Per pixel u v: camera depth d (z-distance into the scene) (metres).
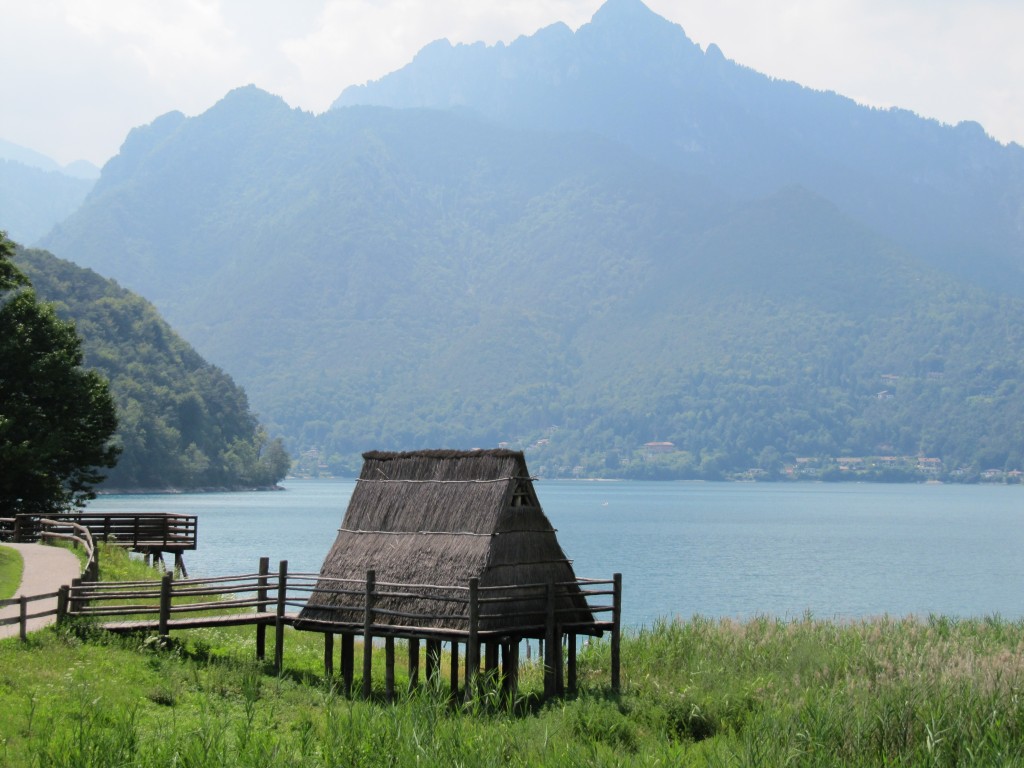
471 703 26.17
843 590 77.75
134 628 29.80
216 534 116.44
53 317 62.09
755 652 32.41
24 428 57.19
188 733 21.94
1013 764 21.62
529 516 29.78
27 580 38.00
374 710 24.28
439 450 31.28
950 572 92.38
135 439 196.62
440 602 28.19
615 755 22.62
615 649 29.55
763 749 22.70
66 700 22.98
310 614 30.14
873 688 26.78
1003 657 29.72
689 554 105.44
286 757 21.02
